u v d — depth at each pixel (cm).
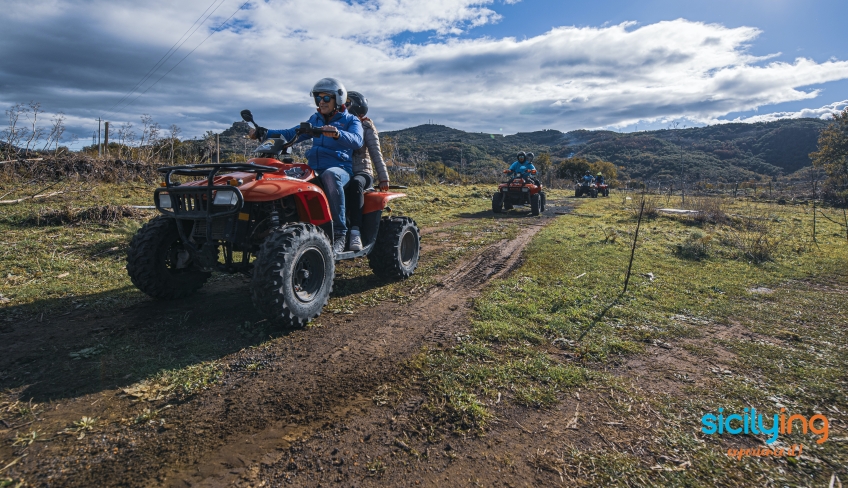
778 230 1064
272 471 186
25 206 762
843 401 246
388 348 310
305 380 263
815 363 297
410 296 443
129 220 722
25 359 282
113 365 276
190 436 209
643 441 209
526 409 235
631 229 963
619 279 512
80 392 244
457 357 293
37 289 419
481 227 973
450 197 1697
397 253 489
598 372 278
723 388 260
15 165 992
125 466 187
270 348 308
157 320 356
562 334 339
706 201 1552
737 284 514
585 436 212
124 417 222
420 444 205
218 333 332
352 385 258
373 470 187
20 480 176
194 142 1622
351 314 386
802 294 478
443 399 242
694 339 339
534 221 1111
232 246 358
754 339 342
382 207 468
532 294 444
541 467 190
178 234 396
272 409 232
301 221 402
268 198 335
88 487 174
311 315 349
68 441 202
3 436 205
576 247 713
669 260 636
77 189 952
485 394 248
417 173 2619
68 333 326
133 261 372
